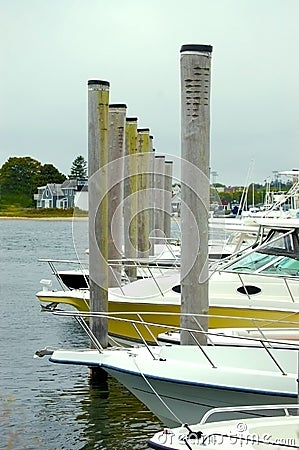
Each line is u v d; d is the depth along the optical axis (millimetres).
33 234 130875
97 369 23750
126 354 18594
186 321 18719
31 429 20094
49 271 64438
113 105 29531
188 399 16938
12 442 19125
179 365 17141
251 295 24625
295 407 13945
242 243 33875
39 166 158000
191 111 18688
